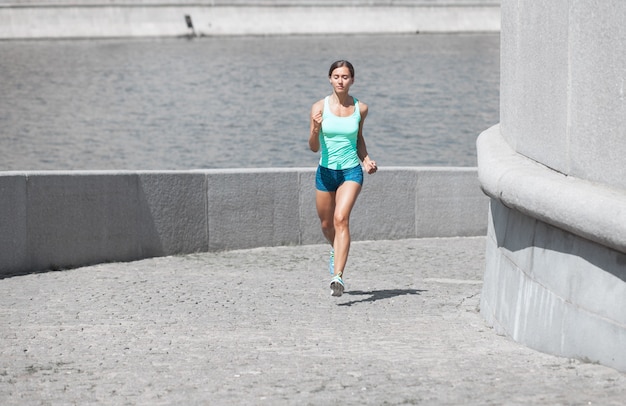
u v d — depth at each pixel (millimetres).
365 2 89312
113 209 15336
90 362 8539
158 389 7418
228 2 86188
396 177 17594
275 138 42094
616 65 7859
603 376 7355
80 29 81500
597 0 8086
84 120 46281
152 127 44656
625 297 7523
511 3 10367
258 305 11773
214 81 58188
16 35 80438
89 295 12281
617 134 7887
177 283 13328
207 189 16391
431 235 17828
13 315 10969
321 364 8258
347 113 12062
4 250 14156
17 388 7570
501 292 10133
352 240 17500
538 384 7145
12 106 49812
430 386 7188
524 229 9352
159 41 81188
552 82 9031
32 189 14391
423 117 47719
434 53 73438
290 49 75062
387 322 10773
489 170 9781
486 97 54031
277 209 16969
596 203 7574
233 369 8109
